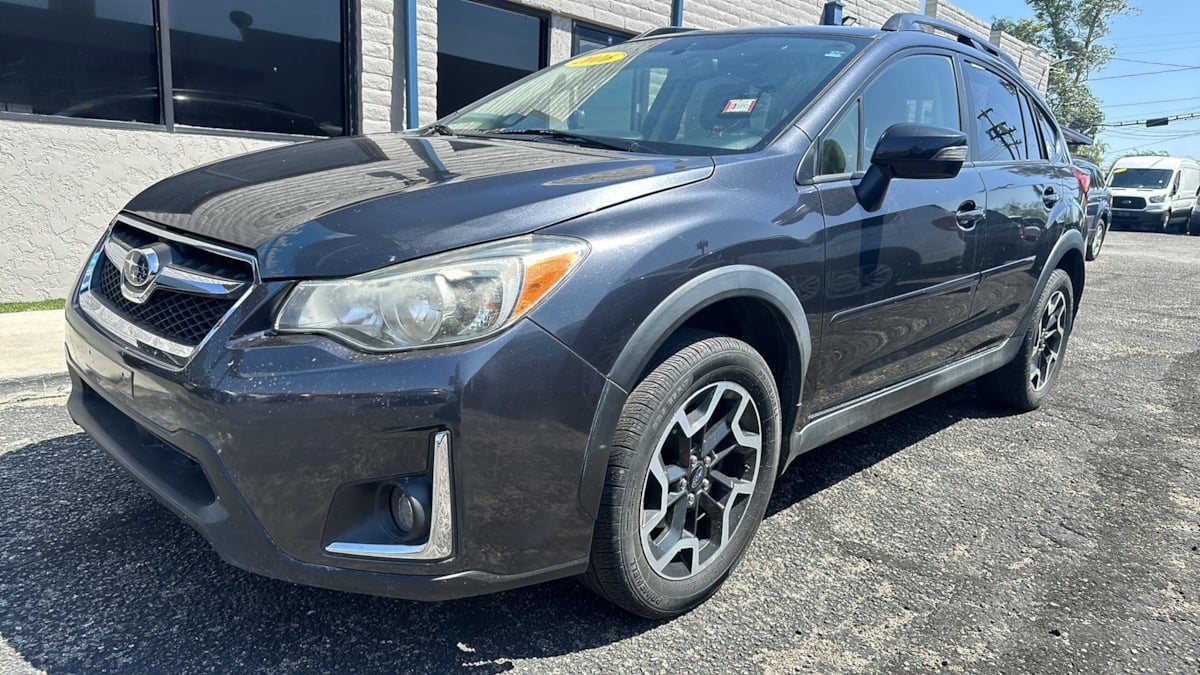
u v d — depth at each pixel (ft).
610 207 6.76
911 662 7.27
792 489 10.95
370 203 6.53
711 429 7.63
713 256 7.13
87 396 8.20
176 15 18.75
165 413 6.32
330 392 5.70
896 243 9.34
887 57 10.04
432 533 6.01
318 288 5.90
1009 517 10.39
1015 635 7.77
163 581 7.81
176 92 19.11
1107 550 9.62
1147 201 75.25
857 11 42.27
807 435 8.95
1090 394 16.43
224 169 8.35
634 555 6.97
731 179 7.77
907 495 10.92
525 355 6.01
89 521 8.86
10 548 8.23
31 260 17.49
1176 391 16.97
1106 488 11.50
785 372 8.39
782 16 36.52
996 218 11.57
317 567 6.00
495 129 10.25
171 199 7.70
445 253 6.00
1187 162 81.46
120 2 17.90
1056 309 14.78
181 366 6.16
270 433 5.75
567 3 26.71
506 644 7.18
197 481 6.66
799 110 8.90
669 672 6.92
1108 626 8.02
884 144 8.70
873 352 9.58
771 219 7.80
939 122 11.07
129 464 7.04
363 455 5.81
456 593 6.21
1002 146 12.69
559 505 6.39
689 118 9.34
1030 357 13.99
